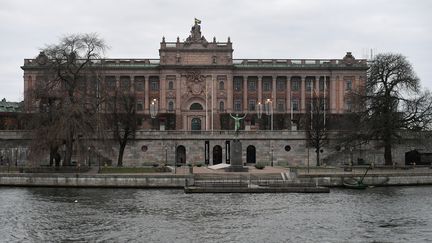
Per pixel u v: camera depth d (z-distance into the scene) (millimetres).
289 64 162000
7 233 49719
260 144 119938
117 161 117000
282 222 54156
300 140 119500
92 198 70438
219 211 60250
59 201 67688
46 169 87812
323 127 120125
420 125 103062
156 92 161375
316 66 161000
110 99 95812
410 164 111938
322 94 160875
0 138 109938
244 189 76562
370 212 60125
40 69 100438
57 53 89938
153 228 51188
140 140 118312
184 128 158375
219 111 158875
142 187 81875
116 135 108875
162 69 158375
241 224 53062
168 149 118875
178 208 62156
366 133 103500
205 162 119688
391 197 72250
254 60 162625
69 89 89375
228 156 119750
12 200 68625
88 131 87688
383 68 104938
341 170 94312
